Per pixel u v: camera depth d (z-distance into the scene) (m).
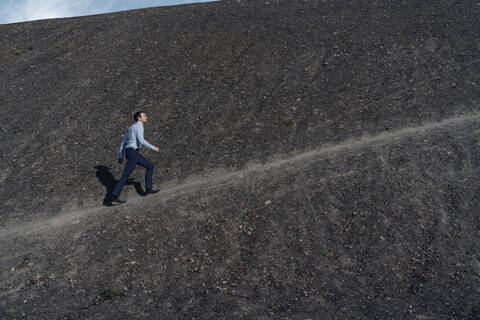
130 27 15.77
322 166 7.30
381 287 4.54
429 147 7.37
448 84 9.47
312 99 9.78
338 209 6.11
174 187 7.35
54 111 10.57
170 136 9.13
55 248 5.80
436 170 6.72
